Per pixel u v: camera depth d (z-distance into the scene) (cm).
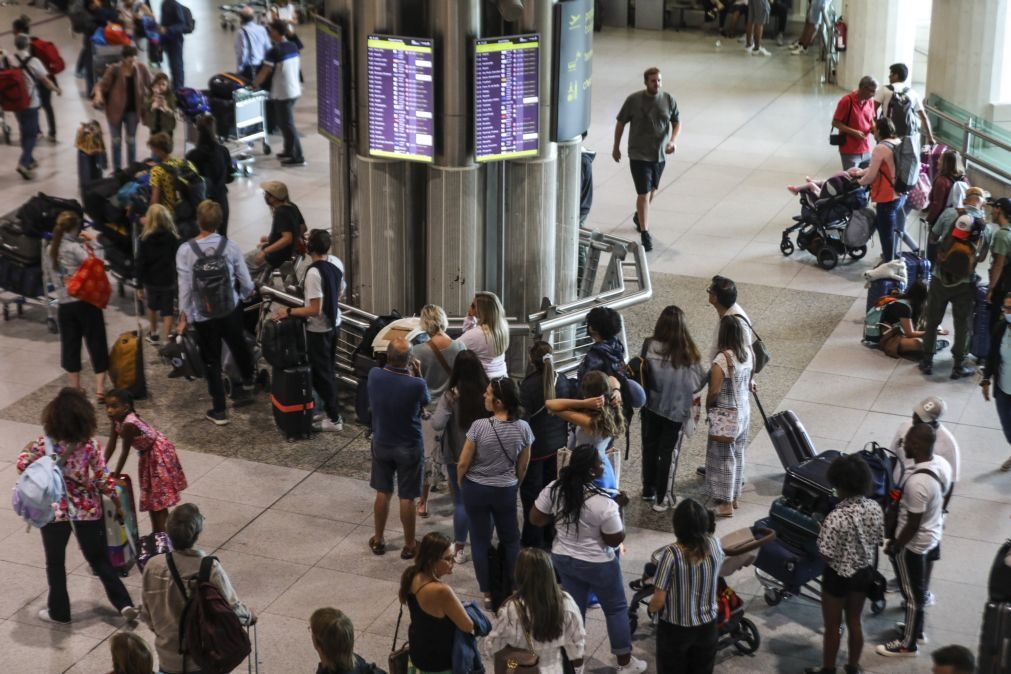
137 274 2225
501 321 1725
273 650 1460
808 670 1408
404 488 1602
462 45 1939
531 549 1196
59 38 4591
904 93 2675
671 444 1717
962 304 2089
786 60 4403
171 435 1964
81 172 2867
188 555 1238
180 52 3922
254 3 4844
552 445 1576
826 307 2436
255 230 2816
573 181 2156
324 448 1936
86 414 1450
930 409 1523
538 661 1193
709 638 1280
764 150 3412
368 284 2131
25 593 1572
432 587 1210
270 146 3434
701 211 2970
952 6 3180
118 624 1515
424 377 1708
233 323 1973
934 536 1409
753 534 1482
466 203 2023
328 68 2055
